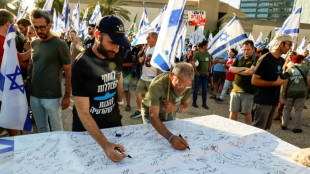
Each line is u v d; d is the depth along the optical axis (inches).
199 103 229.5
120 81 76.1
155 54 65.4
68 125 143.1
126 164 47.0
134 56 259.9
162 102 72.7
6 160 46.2
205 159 52.2
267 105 114.2
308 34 1066.7
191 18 333.4
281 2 4495.6
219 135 65.0
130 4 1352.1
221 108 217.5
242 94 134.0
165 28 63.6
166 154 52.2
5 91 77.3
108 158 49.2
